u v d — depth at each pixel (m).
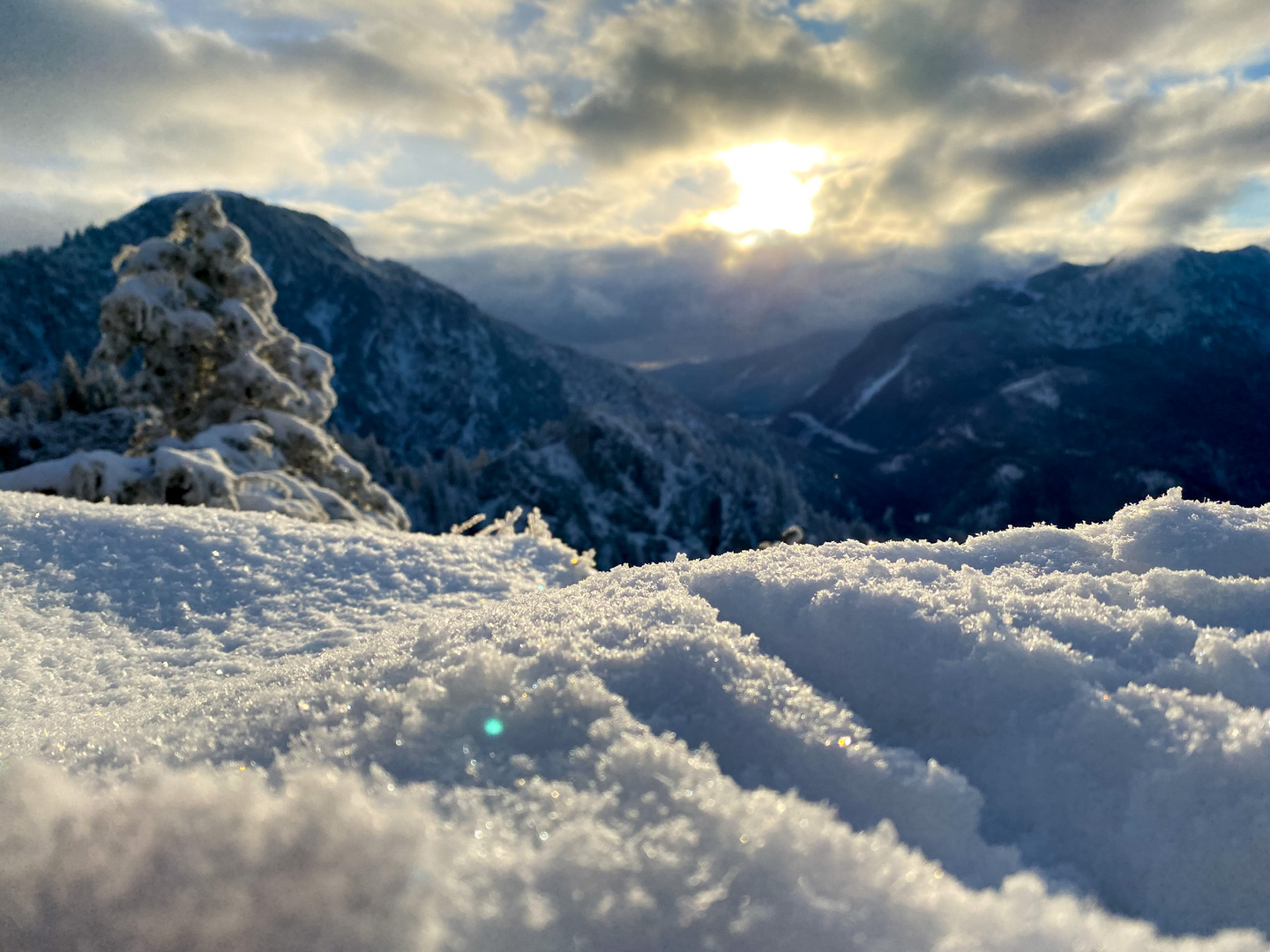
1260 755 1.22
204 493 10.47
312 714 1.45
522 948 0.67
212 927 0.59
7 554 4.43
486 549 6.26
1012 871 1.10
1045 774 1.32
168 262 15.88
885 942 0.69
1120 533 2.71
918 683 1.61
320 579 4.94
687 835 0.83
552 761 1.12
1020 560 2.65
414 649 1.88
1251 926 1.04
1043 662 1.57
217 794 0.71
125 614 4.14
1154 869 1.13
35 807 0.69
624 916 0.71
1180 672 1.58
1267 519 2.62
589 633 1.78
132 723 1.85
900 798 1.19
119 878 0.62
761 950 0.68
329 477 15.72
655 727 1.31
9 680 3.21
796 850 0.80
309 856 0.64
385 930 0.60
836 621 1.86
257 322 16.28
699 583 2.30
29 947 0.58
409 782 1.10
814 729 1.33
